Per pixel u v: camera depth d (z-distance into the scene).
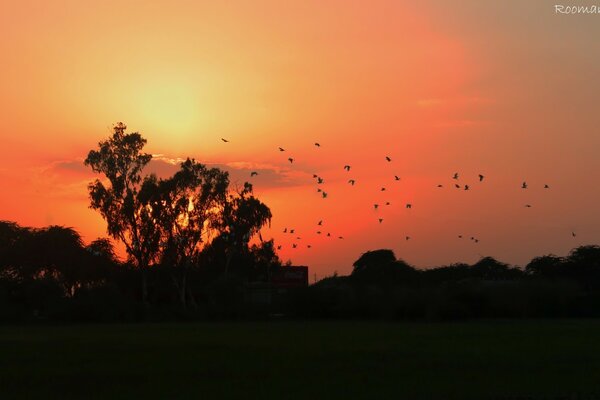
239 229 104.94
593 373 29.88
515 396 24.22
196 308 90.06
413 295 83.25
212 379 28.72
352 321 81.75
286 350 40.94
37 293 93.69
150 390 26.05
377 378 28.59
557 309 83.94
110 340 50.50
